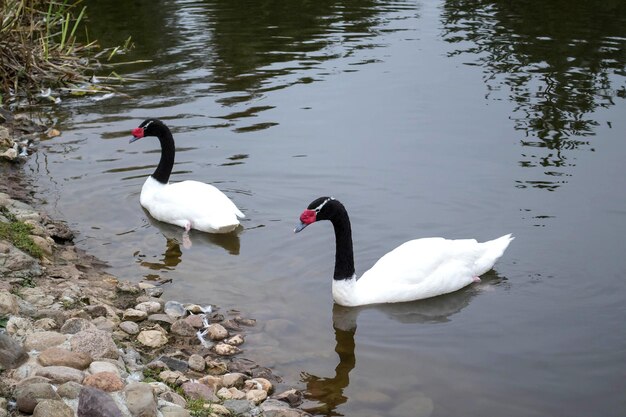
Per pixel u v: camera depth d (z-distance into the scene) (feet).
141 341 25.93
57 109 48.32
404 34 62.18
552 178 38.45
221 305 28.91
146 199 36.63
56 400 19.04
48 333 22.84
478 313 28.76
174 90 51.08
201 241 34.01
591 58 55.88
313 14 68.18
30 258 29.01
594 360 25.52
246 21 66.18
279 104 48.39
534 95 49.26
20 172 39.47
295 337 27.14
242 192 37.63
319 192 37.50
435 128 44.65
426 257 30.32
